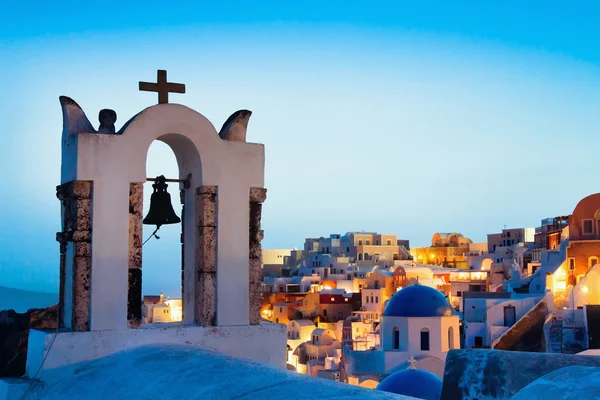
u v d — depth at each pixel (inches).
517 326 2706.7
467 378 400.8
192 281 565.6
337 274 5718.5
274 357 557.3
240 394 383.2
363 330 3929.6
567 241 3179.1
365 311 4434.1
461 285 4475.9
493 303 2918.3
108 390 459.2
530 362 388.8
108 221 524.4
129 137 532.1
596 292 2642.7
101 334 514.3
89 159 521.3
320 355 3784.5
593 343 2331.4
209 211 554.3
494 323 2856.8
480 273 4741.6
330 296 4820.4
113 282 523.5
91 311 516.4
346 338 3732.8
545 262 3358.8
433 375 1486.2
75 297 517.3
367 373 2588.6
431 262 6594.5
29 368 525.7
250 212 566.3
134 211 532.1
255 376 408.2
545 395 277.7
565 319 2497.5
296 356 4028.1
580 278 3009.4
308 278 5565.9
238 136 569.3
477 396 393.7
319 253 6904.5
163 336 528.1
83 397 463.5
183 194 583.2
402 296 2721.5
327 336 3937.0
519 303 2847.0
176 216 584.1
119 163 529.0
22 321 699.4
